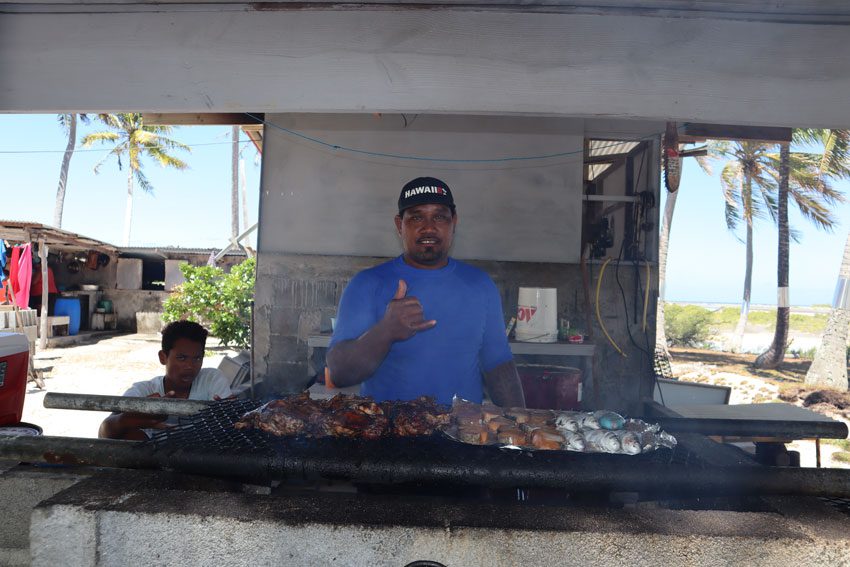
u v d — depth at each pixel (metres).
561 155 5.07
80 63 2.10
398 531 1.35
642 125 5.05
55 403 2.22
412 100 2.09
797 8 2.02
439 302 2.31
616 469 1.47
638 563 1.35
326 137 5.14
